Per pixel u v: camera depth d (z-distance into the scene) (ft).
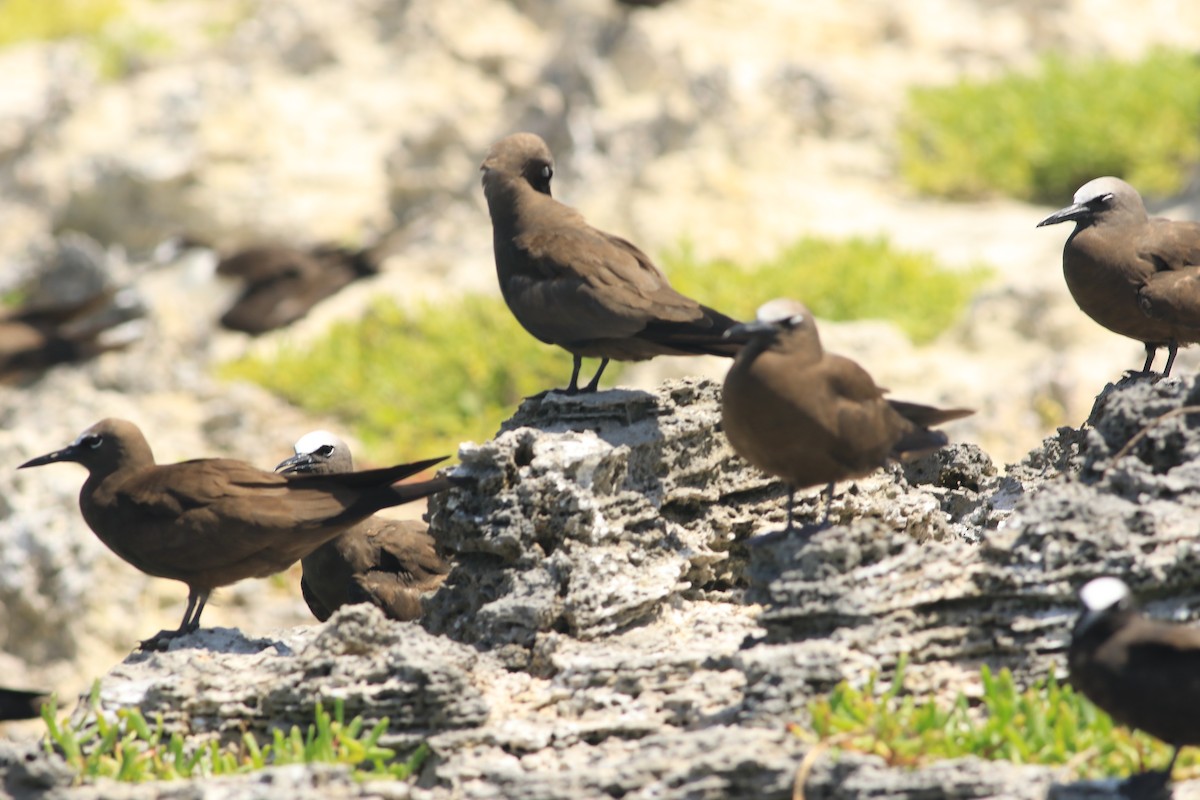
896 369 64.39
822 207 81.97
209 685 27.45
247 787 23.90
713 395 33.71
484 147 89.86
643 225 79.66
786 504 32.71
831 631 26.08
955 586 26.32
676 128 85.76
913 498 33.37
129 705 27.45
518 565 29.94
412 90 94.89
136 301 78.02
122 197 91.09
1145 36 99.35
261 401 69.26
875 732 23.72
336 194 90.43
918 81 93.09
